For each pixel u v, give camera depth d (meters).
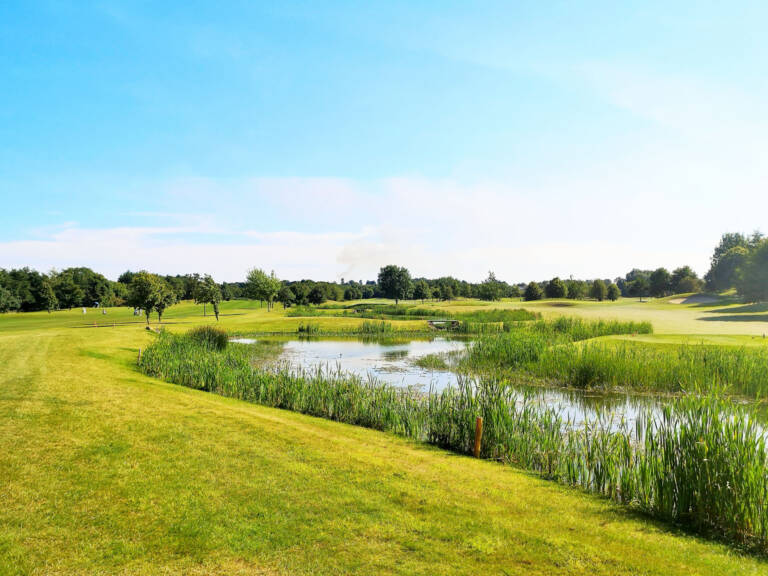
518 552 6.89
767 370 20.47
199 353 27.39
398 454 11.62
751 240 118.06
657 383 22.00
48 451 10.07
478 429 12.11
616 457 10.37
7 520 7.24
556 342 32.28
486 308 83.81
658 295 142.75
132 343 33.69
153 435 11.48
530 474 11.14
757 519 7.79
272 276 93.69
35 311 105.81
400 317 71.25
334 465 10.16
